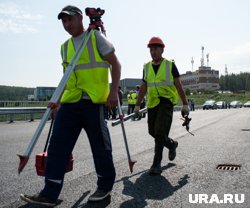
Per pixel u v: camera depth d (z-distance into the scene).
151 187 4.02
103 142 3.35
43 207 3.22
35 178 4.59
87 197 3.58
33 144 2.98
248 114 28.02
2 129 12.77
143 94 5.24
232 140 8.67
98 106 3.33
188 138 9.28
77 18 3.35
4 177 4.65
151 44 4.92
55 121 3.37
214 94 139.88
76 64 3.32
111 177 3.43
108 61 3.30
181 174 4.73
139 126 14.63
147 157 6.21
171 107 4.93
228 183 4.21
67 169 3.55
